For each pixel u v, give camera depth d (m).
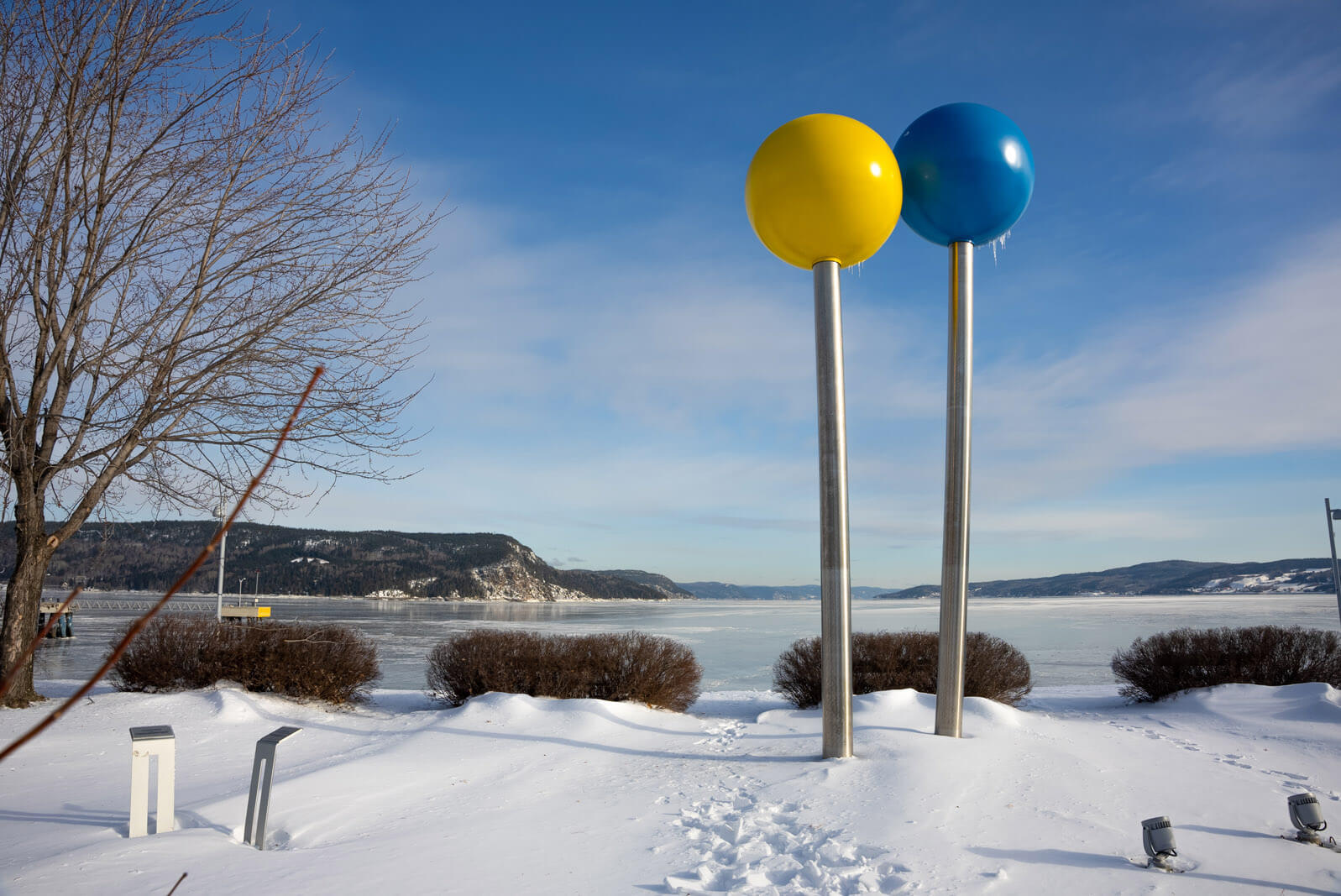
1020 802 5.87
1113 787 6.31
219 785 6.67
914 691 10.23
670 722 9.52
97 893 4.04
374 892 4.19
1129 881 4.48
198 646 10.88
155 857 4.61
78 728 8.65
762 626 45.88
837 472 7.69
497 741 8.21
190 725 8.98
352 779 6.61
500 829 5.42
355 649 11.19
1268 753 7.98
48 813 5.79
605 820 5.63
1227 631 12.23
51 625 1.30
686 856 4.87
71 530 9.82
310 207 9.43
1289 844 5.15
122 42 8.83
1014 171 8.19
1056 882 4.45
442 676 11.28
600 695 10.67
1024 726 8.73
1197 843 5.11
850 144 7.48
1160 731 9.13
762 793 6.32
